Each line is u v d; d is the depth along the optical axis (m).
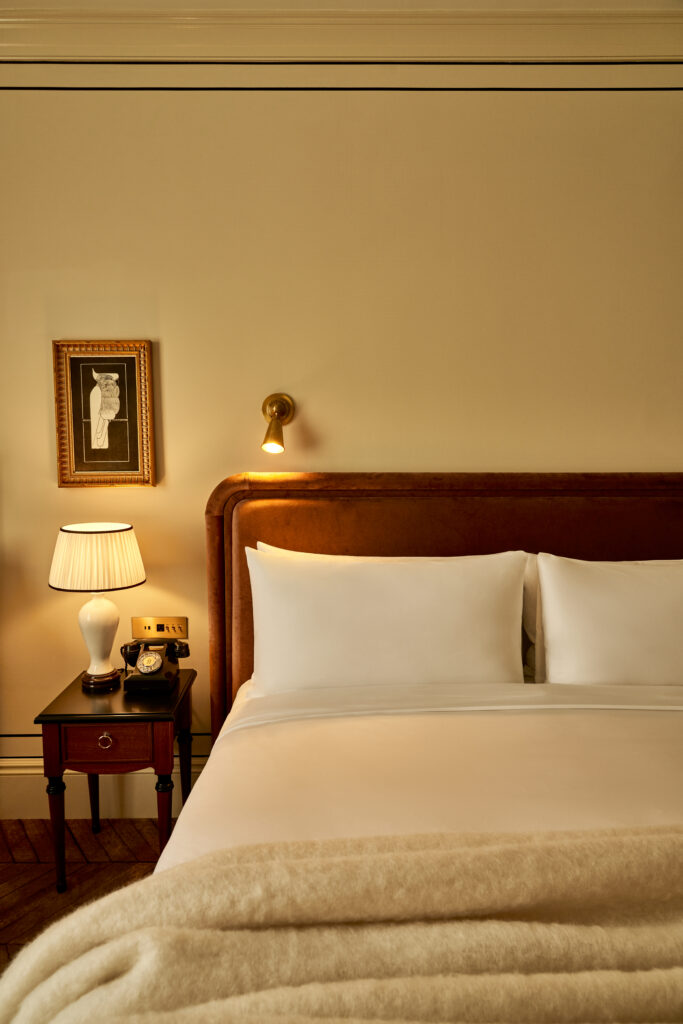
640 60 2.57
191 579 2.73
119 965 1.05
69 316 2.64
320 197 2.62
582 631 2.18
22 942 2.03
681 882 1.17
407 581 2.21
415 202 2.62
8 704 2.75
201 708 2.78
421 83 2.58
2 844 2.57
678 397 2.69
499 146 2.61
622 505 2.61
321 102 2.59
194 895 1.11
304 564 2.28
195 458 2.70
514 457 2.70
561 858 1.17
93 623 2.41
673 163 2.62
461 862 1.16
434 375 2.68
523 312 2.66
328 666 2.14
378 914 1.11
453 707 2.00
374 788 1.57
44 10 2.48
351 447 2.70
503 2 2.52
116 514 2.71
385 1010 0.97
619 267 2.65
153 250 2.62
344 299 2.65
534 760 1.69
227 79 2.57
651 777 1.61
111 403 2.65
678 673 2.13
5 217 2.60
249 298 2.65
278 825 1.44
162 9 2.49
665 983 1.00
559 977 1.01
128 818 2.76
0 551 2.70
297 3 2.51
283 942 1.07
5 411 2.66
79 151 2.59
